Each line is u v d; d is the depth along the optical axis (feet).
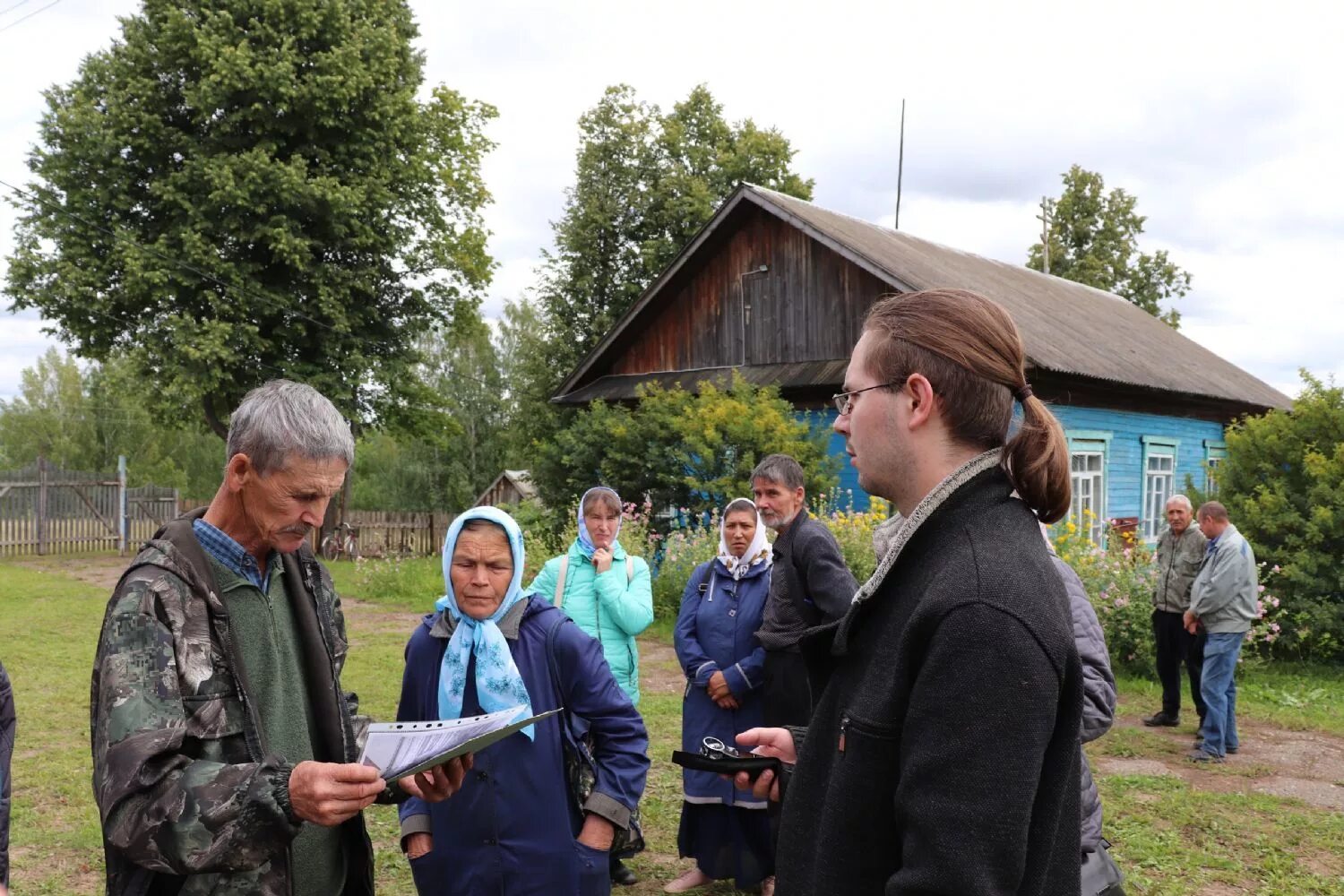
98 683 5.56
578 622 15.38
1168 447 58.29
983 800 3.96
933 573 4.51
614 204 94.48
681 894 14.12
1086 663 7.26
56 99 69.05
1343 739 23.75
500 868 8.27
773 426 41.78
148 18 69.00
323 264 70.33
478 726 6.08
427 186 78.38
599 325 93.86
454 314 82.84
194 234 65.10
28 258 68.13
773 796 6.74
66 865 15.14
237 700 5.93
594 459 47.06
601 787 8.71
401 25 75.92
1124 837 16.62
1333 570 32.53
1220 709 21.66
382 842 16.07
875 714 4.49
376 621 39.93
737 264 55.06
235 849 5.12
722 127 97.76
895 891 4.11
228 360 65.36
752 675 13.70
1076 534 34.14
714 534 37.86
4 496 74.38
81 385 172.35
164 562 5.84
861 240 52.75
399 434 83.05
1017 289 61.52
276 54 66.23
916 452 4.85
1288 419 35.53
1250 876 15.16
